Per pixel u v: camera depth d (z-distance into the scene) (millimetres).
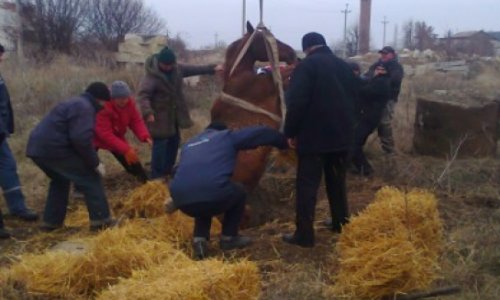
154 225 6348
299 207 5988
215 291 4395
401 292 4938
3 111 7141
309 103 5770
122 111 7461
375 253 5027
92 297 5086
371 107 8766
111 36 27312
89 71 17000
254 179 6570
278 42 7137
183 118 8469
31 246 6281
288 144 5988
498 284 5234
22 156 10109
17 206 7199
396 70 10039
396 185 8438
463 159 9516
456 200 7730
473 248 5844
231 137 5789
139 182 8477
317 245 6078
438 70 30359
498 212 7082
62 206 6809
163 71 8180
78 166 6582
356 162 8906
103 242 5426
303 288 5117
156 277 4574
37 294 5039
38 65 18922
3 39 26172
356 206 7422
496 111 9781
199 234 5820
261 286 5148
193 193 5551
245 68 7016
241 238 5977
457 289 5051
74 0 25484
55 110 6520
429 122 9891
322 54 5898
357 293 5023
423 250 5391
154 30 29969
